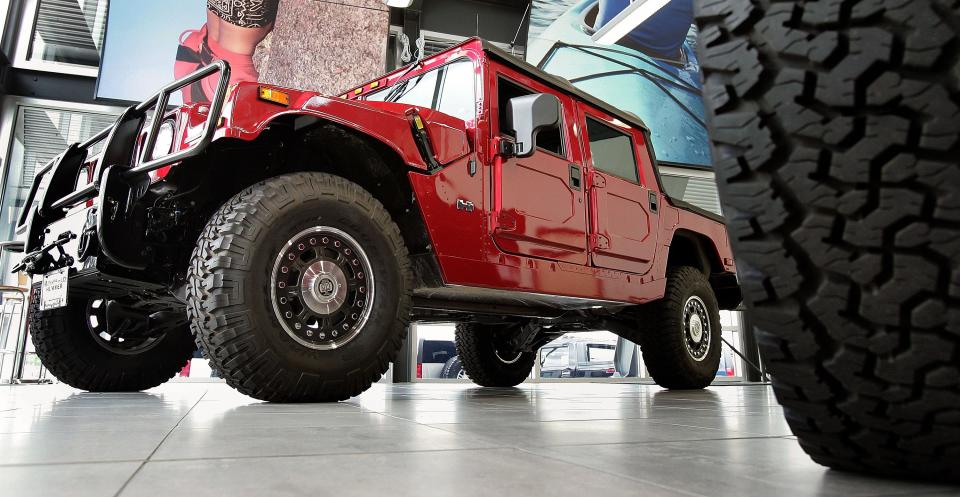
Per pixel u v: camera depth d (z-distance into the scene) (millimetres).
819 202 571
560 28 8203
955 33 510
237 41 6887
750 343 8312
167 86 1902
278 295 1696
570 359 7605
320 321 1771
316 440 913
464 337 3939
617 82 8242
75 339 2658
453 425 1187
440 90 2605
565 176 2652
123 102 6457
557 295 2518
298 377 1691
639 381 7535
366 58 7301
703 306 3469
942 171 517
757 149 606
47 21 6527
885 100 536
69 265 2150
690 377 3275
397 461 710
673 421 1333
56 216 2344
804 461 734
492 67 2510
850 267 558
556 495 522
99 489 543
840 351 575
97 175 1920
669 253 3619
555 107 2303
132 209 1867
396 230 1963
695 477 619
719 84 640
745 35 625
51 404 1826
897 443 582
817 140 571
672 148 8227
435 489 548
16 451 791
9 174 6148
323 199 1805
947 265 520
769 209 599
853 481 608
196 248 1688
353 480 590
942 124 516
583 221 2703
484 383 3986
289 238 1732
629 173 3182
